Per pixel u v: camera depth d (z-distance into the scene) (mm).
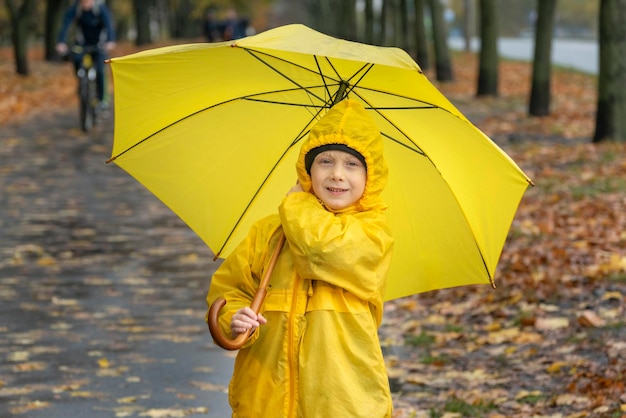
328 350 3928
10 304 9625
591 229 12078
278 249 4113
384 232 4035
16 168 18141
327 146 4055
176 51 4043
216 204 4625
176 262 11664
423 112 4219
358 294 3945
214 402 6977
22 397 7020
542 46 26062
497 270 10617
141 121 4387
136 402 6949
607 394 6719
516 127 24000
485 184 4273
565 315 8789
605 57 19625
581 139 21266
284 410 3963
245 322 3920
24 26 37938
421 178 4473
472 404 6816
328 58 4094
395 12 52406
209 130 4531
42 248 12141
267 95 4469
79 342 8445
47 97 32062
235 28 53969
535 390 7102
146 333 8766
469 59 61281
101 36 22516
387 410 3969
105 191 16219
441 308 9727
